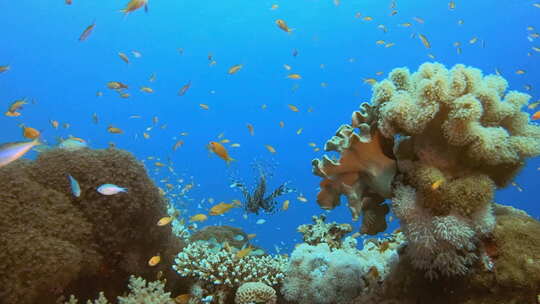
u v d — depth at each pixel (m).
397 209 0.97
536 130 1.03
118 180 1.40
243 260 1.56
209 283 1.48
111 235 1.35
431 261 0.98
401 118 0.95
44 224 1.16
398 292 1.10
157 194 1.51
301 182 16.14
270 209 2.70
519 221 0.95
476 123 0.92
